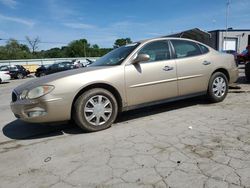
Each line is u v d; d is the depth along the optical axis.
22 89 4.30
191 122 4.56
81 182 2.79
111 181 2.76
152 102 4.91
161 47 5.10
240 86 7.93
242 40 38.81
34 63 49.62
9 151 3.82
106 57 5.25
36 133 4.59
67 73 4.40
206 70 5.57
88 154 3.48
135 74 4.64
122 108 4.62
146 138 3.92
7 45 81.94
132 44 5.08
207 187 2.54
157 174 2.84
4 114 6.54
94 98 4.32
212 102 5.89
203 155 3.22
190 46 5.55
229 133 3.91
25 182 2.87
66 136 4.28
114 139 3.97
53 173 3.03
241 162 2.98
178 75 5.15
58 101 4.07
